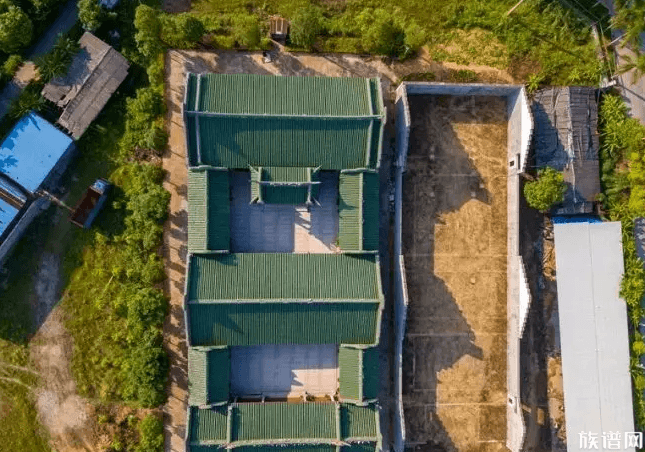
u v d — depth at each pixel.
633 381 39.38
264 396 38.62
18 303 38.19
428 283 40.12
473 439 40.25
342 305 35.53
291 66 39.47
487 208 40.47
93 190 36.81
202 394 35.38
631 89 40.03
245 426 35.88
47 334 38.28
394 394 39.62
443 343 40.19
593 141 39.31
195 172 35.59
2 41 35.41
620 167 40.38
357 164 36.44
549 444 40.38
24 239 38.19
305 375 39.22
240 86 35.72
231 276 35.44
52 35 37.97
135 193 37.78
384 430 39.72
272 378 39.03
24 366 38.25
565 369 38.75
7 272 38.19
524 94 37.59
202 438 35.62
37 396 38.34
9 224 36.44
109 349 38.47
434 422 40.03
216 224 35.53
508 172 40.56
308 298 35.09
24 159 36.03
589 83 40.19
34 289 38.25
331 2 39.38
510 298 40.12
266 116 34.50
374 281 36.31
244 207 38.72
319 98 35.94
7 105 37.62
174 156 38.66
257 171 35.72
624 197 39.97
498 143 40.22
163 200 36.72
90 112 36.75
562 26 39.91
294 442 35.53
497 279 40.22
